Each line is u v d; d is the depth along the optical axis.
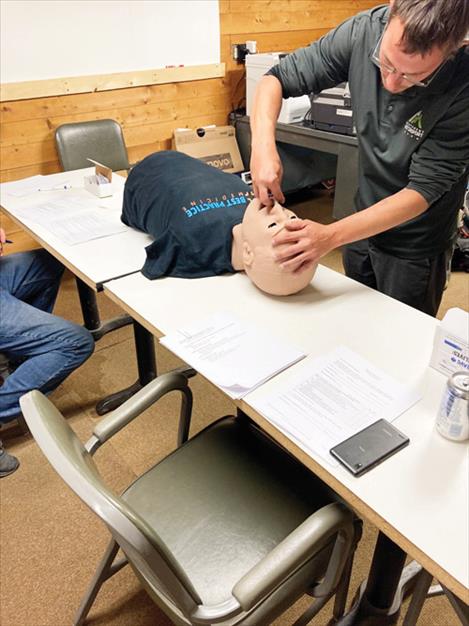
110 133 2.82
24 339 1.61
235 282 1.34
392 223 1.17
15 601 1.30
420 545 0.68
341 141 2.64
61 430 0.75
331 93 2.63
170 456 1.16
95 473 0.71
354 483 0.77
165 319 1.18
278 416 0.89
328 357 1.04
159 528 1.00
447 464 0.80
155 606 1.29
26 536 1.46
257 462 1.14
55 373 1.67
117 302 1.30
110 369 2.15
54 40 2.59
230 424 1.25
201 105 3.36
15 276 1.93
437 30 0.89
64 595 1.32
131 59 2.91
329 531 0.79
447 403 0.82
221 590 0.90
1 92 2.51
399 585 1.25
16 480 1.63
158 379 1.08
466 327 0.94
